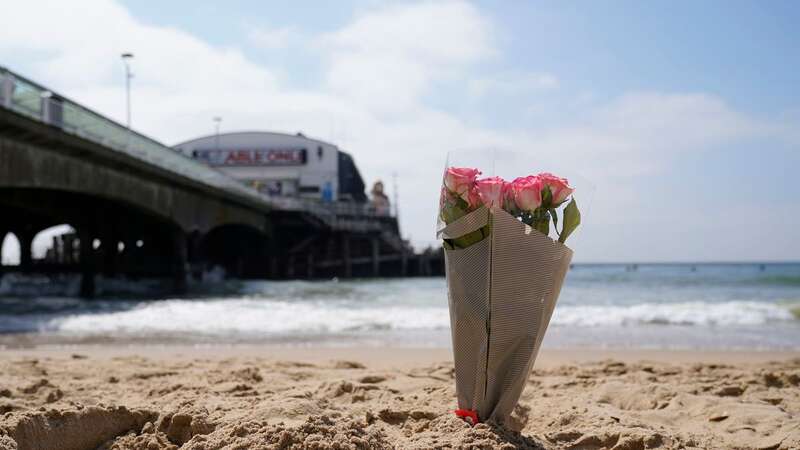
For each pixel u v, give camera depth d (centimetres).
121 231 2645
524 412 296
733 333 934
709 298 1948
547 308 223
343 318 1132
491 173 227
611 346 777
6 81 1282
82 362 515
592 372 463
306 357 637
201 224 2711
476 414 227
